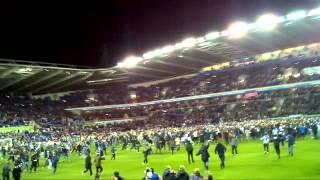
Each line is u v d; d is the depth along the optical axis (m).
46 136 65.88
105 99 95.88
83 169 38.78
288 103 72.75
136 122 84.69
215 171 29.53
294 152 35.97
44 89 95.38
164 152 47.69
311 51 84.31
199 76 95.75
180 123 77.12
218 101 83.56
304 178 24.00
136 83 102.75
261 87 79.69
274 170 27.70
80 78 88.38
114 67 83.31
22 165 39.91
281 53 87.69
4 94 91.81
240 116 74.38
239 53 87.88
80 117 90.19
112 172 34.66
